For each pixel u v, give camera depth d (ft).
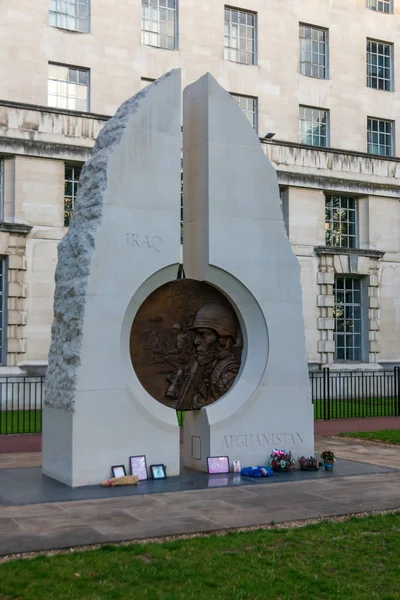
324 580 25.55
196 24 114.21
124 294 42.73
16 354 95.30
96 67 105.60
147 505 36.01
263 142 114.73
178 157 44.86
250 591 24.38
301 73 124.47
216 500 37.27
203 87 47.19
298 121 121.90
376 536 30.96
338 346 123.24
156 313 44.80
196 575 25.73
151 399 43.86
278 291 47.65
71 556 27.40
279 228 47.96
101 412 41.78
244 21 120.06
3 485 41.32
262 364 47.03
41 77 101.24
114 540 29.50
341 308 123.95
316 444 61.57
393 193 126.72
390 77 132.77
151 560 27.20
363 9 129.90
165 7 113.39
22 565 26.20
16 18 99.86
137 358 44.04
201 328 45.73
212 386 46.06
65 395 42.29
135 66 108.47
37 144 96.89
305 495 38.68
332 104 125.29
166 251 44.01
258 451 46.39
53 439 43.83
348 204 126.00
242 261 46.47
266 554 28.22
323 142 125.39
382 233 126.00
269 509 35.40
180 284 45.68
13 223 94.48
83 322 41.60
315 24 125.18
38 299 96.73
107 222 42.50
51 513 34.17
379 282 124.98
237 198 46.73
